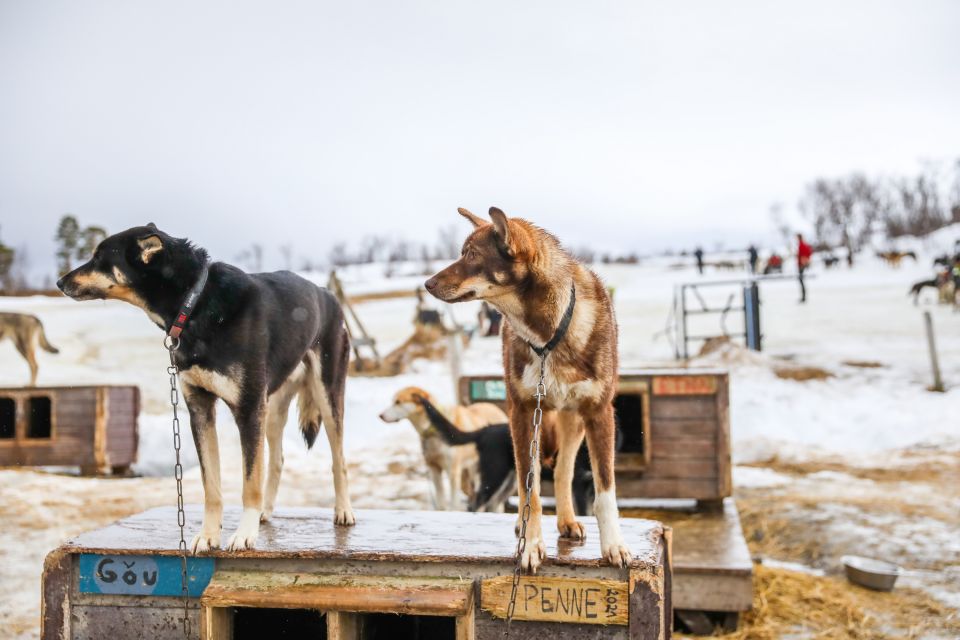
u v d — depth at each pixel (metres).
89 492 8.54
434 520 3.98
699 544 5.64
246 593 3.14
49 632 3.38
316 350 3.95
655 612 3.03
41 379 16.44
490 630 3.16
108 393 10.31
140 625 3.35
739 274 40.28
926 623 5.13
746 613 5.28
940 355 16.75
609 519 3.15
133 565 3.35
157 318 3.38
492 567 3.14
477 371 16.17
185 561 3.30
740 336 20.75
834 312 24.94
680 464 6.64
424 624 3.88
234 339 3.29
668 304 29.52
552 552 3.22
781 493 8.25
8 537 6.64
